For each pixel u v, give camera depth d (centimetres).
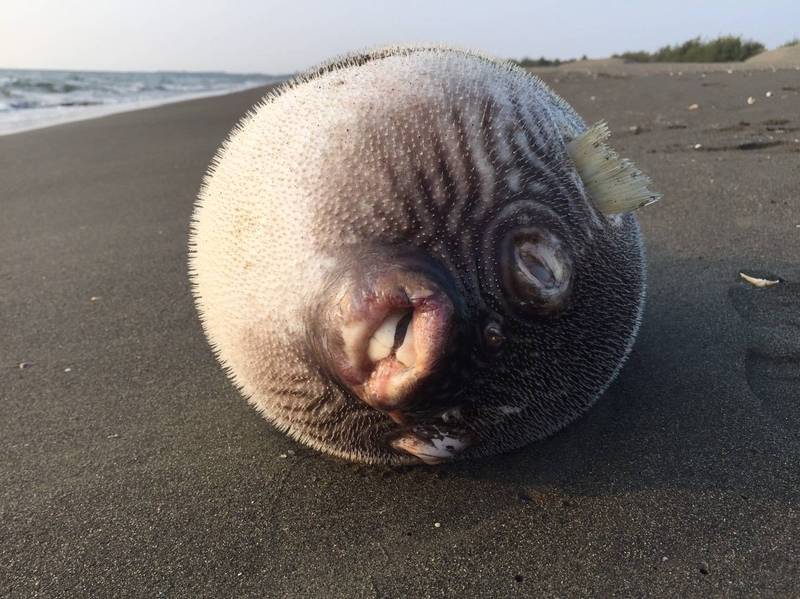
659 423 54
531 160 41
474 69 44
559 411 46
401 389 35
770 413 54
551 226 40
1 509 49
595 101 218
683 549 41
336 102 42
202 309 50
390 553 43
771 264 81
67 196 150
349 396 41
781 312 69
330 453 50
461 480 49
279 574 42
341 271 37
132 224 125
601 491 47
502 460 51
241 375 47
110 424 60
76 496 50
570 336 42
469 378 39
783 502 44
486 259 38
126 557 44
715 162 126
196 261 49
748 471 48
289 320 40
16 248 115
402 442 44
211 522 46
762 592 38
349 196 39
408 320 35
